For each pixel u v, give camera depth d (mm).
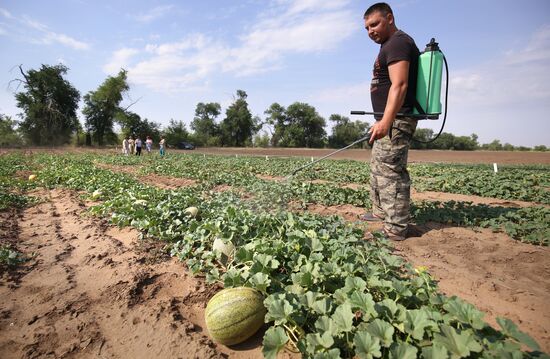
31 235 6441
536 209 7262
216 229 5031
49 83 65062
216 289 4051
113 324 3471
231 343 3057
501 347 2303
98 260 5098
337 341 2723
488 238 5988
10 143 64312
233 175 15766
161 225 6176
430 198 10914
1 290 4191
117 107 75188
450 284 4242
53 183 13000
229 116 101625
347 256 4000
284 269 4094
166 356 2988
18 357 3014
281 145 103312
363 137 5684
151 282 4340
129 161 26625
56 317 3605
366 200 8859
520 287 4164
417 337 2496
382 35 5516
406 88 5090
